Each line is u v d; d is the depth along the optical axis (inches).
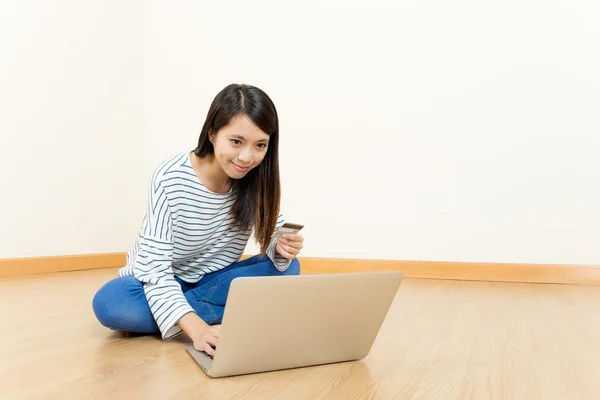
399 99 108.0
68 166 107.1
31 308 62.8
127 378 36.0
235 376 37.2
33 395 32.2
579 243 95.2
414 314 63.4
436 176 104.8
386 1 109.7
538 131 98.0
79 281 89.4
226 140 41.6
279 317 36.5
